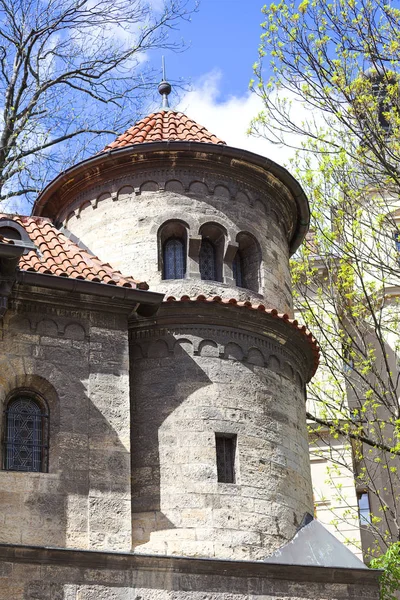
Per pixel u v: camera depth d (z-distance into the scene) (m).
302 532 21.55
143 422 21.38
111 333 20.77
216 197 24.20
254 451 21.56
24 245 19.55
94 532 18.80
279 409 22.59
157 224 23.62
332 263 29.95
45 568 17.61
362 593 19.97
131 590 18.05
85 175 24.53
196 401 21.53
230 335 22.41
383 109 25.69
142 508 20.50
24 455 19.23
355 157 24.69
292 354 23.67
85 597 17.66
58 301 20.41
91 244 24.08
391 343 37.28
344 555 20.91
